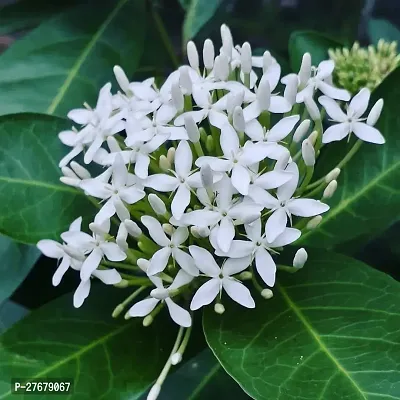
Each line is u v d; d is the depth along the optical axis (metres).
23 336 0.32
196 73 0.32
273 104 0.31
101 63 0.37
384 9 0.50
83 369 0.31
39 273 0.36
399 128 0.34
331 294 0.31
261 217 0.30
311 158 0.30
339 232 0.34
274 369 0.29
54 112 0.36
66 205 0.34
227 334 0.30
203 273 0.30
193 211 0.29
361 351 0.29
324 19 0.43
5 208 0.33
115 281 0.31
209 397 0.34
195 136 0.30
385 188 0.34
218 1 0.35
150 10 0.40
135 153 0.31
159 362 0.32
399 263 0.37
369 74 0.37
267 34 0.44
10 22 0.39
